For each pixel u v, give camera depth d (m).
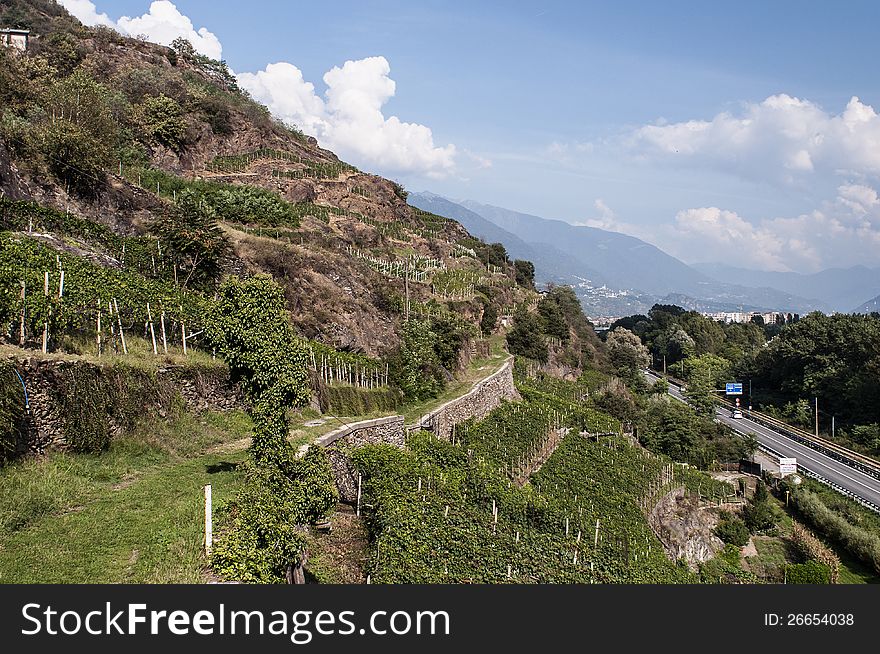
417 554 20.75
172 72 84.00
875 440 73.94
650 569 31.27
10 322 19.69
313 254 47.22
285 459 17.39
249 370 18.23
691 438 68.62
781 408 98.06
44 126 39.66
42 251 24.70
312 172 81.81
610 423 62.69
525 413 52.84
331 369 36.12
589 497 40.66
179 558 13.70
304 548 16.05
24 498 15.59
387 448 28.75
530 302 98.25
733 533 48.16
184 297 32.84
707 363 130.62
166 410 24.06
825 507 53.34
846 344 90.06
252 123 85.06
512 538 26.50
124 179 46.66
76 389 19.42
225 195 55.94
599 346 116.44
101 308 24.00
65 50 73.81
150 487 18.47
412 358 44.81
